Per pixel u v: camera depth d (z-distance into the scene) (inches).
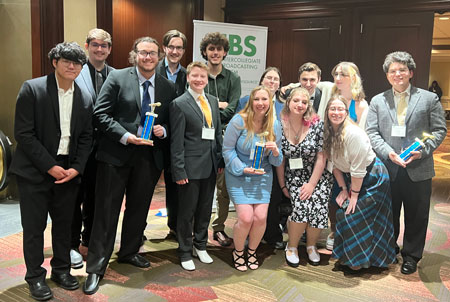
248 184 108.8
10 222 145.6
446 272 110.4
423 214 108.7
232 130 107.5
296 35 241.3
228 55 186.9
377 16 221.3
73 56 83.9
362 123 118.6
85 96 93.0
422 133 107.3
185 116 105.2
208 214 114.5
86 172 113.7
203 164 107.8
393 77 107.4
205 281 102.4
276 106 124.1
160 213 157.6
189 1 240.7
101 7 187.9
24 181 88.0
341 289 100.0
